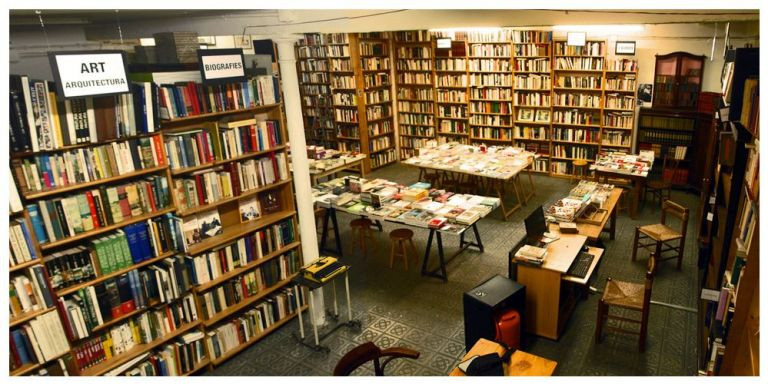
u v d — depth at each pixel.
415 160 8.04
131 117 3.37
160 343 3.76
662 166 8.37
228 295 4.21
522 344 4.19
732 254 3.43
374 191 6.02
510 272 4.32
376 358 3.16
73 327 3.23
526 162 7.63
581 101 8.79
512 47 9.09
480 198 5.78
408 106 10.89
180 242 3.75
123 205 3.46
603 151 8.84
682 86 7.86
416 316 4.81
